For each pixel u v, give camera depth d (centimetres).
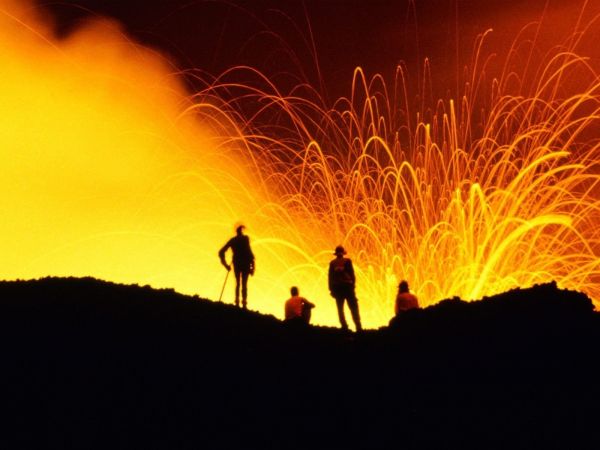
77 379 1159
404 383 1209
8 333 1273
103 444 1022
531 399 1130
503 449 1010
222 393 1163
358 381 1223
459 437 1045
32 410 1080
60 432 1040
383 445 1037
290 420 1105
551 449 1006
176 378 1191
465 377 1210
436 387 1188
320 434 1070
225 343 1338
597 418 1072
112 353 1241
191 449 1024
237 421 1095
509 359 1249
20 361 1193
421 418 1099
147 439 1039
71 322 1329
